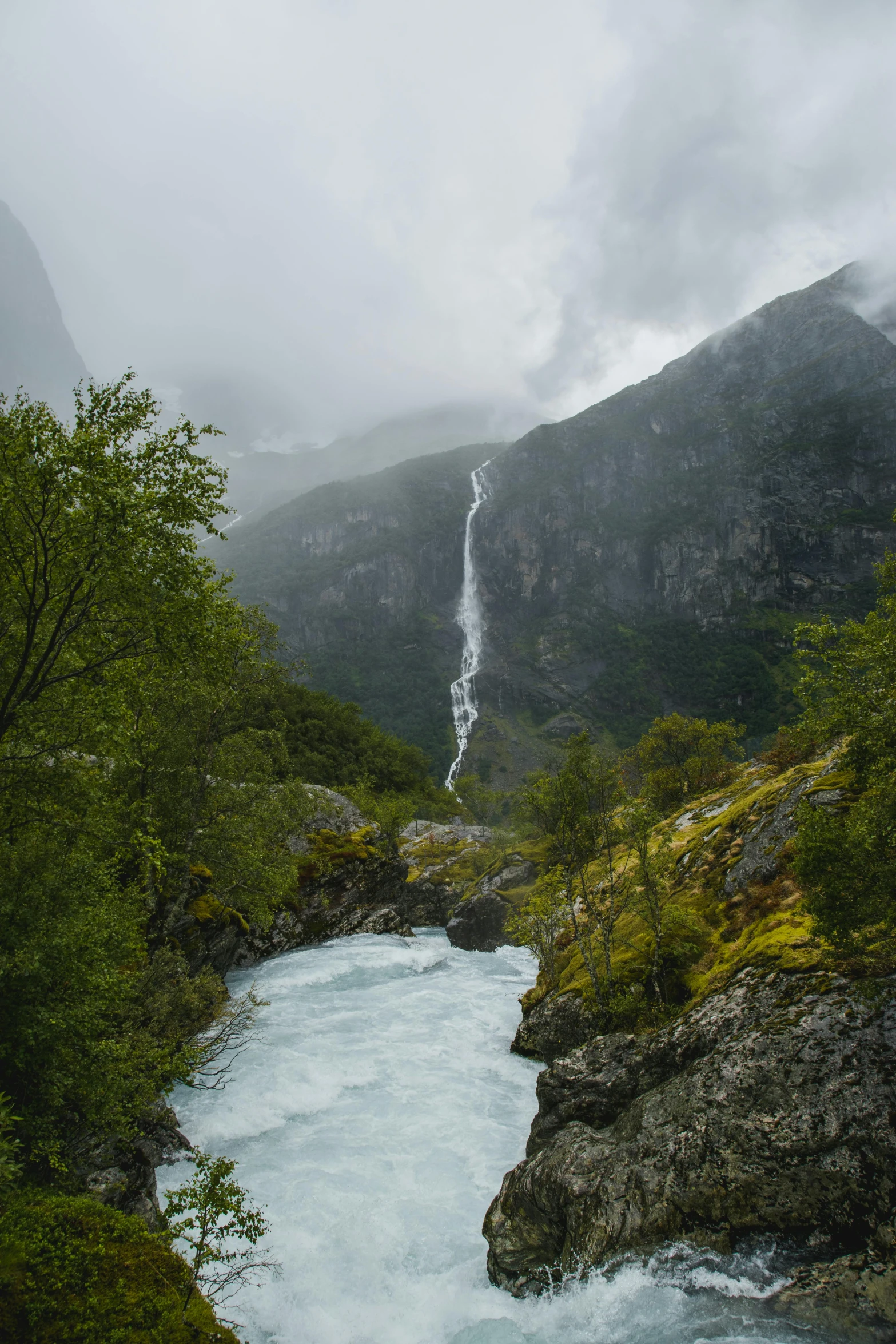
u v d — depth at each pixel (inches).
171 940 1044.5
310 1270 511.5
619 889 894.4
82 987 495.8
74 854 557.9
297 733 3400.6
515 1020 1103.0
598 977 864.9
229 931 1279.5
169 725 1067.9
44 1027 452.1
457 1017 1110.4
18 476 469.4
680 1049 594.2
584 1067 649.0
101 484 468.4
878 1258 401.4
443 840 2822.3
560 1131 614.9
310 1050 937.5
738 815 1048.2
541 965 1107.9
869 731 530.6
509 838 2544.3
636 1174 497.4
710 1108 506.3
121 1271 354.3
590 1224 488.7
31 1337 303.7
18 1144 378.0
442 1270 524.4
